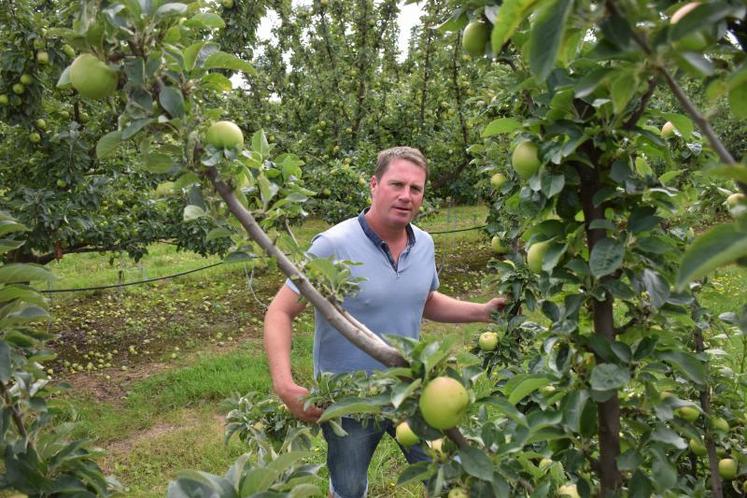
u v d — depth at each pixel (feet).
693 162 6.98
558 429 4.87
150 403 17.87
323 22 30.07
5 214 4.08
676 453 6.75
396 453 13.92
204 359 21.33
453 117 30.17
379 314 9.11
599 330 4.69
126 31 3.79
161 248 43.62
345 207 24.47
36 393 4.58
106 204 22.18
